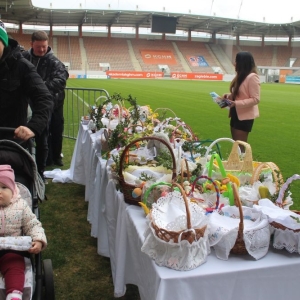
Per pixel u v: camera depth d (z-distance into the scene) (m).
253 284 1.88
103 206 3.57
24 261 2.18
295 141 9.88
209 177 2.51
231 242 1.93
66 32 60.53
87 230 4.35
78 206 5.08
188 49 64.12
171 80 48.00
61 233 4.26
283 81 52.88
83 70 51.91
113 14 53.62
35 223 2.23
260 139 10.12
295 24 60.78
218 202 2.27
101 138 4.12
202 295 1.82
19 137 2.74
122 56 58.78
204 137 10.20
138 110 4.74
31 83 2.99
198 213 1.96
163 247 1.87
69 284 3.26
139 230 2.22
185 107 17.27
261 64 65.81
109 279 3.35
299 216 2.04
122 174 2.66
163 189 2.37
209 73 55.41
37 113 2.92
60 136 6.83
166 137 3.20
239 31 65.75
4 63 2.94
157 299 1.75
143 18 57.62
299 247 1.96
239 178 2.76
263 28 63.38
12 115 3.11
